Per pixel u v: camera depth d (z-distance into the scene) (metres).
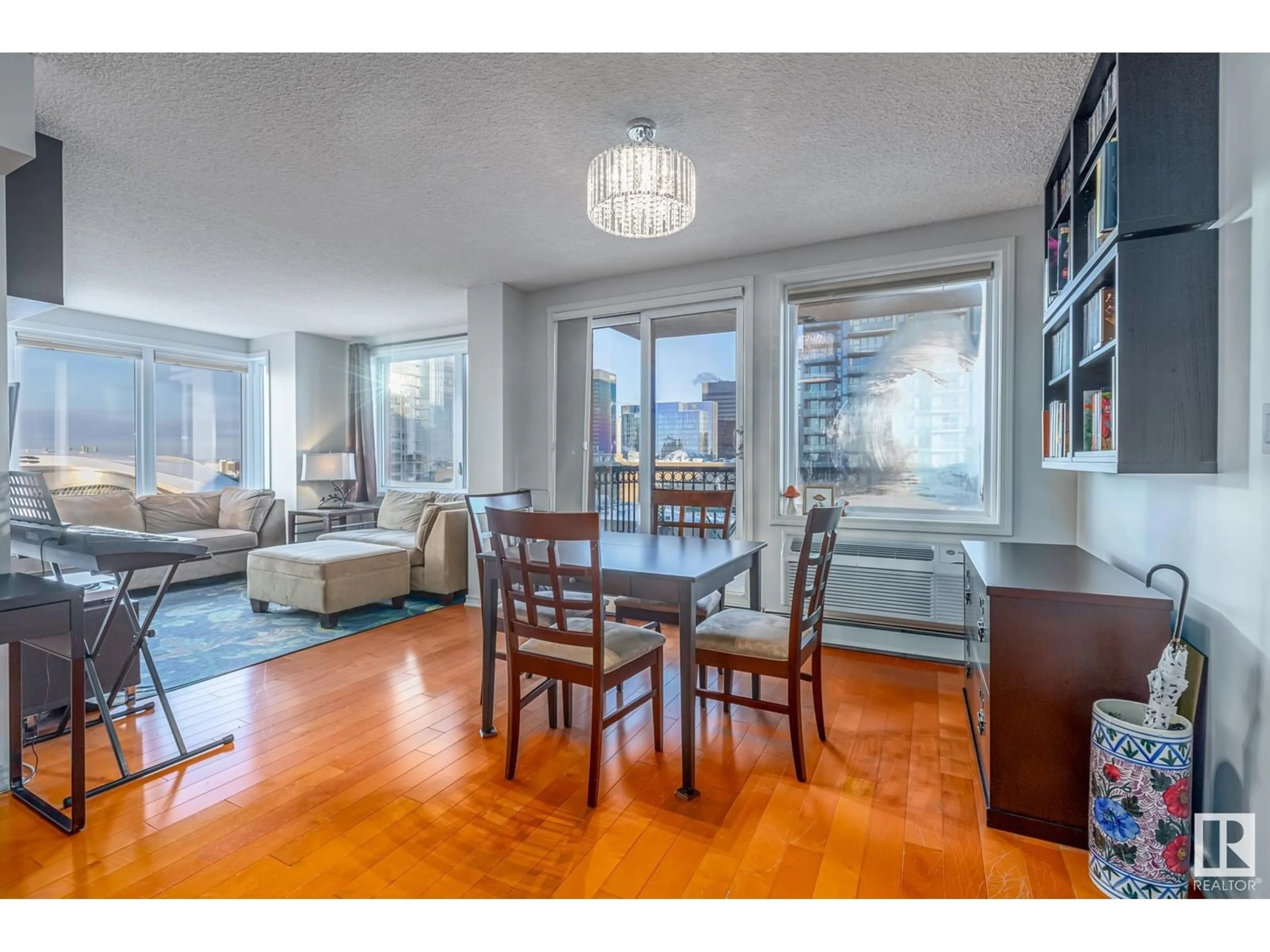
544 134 2.39
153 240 3.56
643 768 2.22
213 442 6.36
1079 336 2.18
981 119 2.29
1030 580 1.97
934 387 3.51
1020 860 1.71
